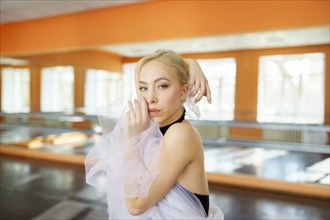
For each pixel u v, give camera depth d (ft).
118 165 2.12
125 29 17.25
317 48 13.89
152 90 2.15
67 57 19.56
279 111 15.56
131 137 2.12
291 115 15.24
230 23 14.40
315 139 14.93
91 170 2.32
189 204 2.14
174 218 2.11
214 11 14.79
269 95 15.66
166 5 16.02
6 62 22.31
